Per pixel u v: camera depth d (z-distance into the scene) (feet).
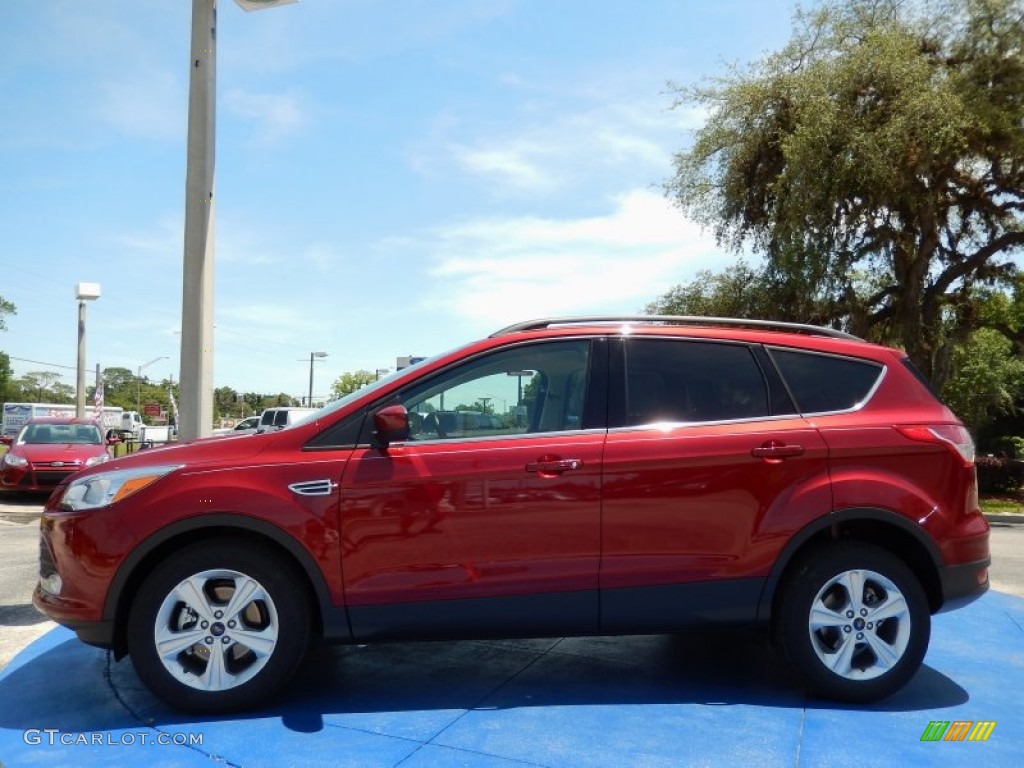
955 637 18.06
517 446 13.29
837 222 58.70
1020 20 55.11
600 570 13.07
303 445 13.25
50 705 13.28
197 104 24.40
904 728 12.35
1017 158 57.11
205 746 11.54
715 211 66.49
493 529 12.97
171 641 12.61
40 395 348.38
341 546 12.77
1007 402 108.06
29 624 19.35
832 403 14.05
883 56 54.54
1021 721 12.73
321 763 11.00
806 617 13.30
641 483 13.17
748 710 13.03
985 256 62.75
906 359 14.70
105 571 12.53
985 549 13.92
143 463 13.19
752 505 13.28
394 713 12.81
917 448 13.67
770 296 62.18
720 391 13.97
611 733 12.03
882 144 54.08
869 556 13.41
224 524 12.63
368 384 15.02
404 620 12.87
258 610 12.87
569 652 16.25
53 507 13.30
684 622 13.24
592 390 13.85
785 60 60.90
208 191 24.48
